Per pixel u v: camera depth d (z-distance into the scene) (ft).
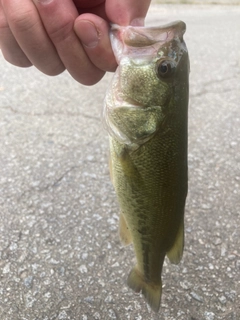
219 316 0.70
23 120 1.25
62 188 0.98
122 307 0.71
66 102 1.36
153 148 0.50
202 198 0.95
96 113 1.29
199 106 1.34
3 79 1.54
